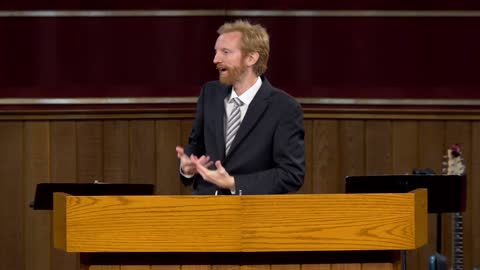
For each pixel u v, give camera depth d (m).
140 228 5.91
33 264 14.19
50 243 14.19
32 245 14.16
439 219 11.12
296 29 14.53
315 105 14.55
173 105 14.48
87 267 6.13
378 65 14.58
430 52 14.56
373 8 14.51
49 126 14.12
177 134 14.28
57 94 14.35
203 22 14.46
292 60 14.55
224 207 5.92
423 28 14.53
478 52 14.51
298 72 14.58
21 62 14.32
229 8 14.47
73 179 14.18
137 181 14.25
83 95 14.40
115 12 14.39
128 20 14.42
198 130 8.74
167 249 5.92
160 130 14.27
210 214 5.92
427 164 14.37
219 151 8.23
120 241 5.93
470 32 14.53
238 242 5.92
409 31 14.53
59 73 14.39
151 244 5.92
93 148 14.19
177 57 14.49
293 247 5.96
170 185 14.28
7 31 14.28
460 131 14.32
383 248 6.04
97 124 14.18
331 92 14.56
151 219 5.91
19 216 14.12
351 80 14.60
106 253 6.14
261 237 5.94
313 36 14.54
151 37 14.46
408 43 14.54
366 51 14.56
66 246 5.93
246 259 6.15
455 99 14.53
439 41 14.54
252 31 8.27
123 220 5.92
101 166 14.21
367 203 6.01
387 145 14.37
